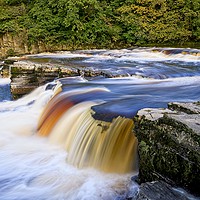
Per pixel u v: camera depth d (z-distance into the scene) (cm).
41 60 1146
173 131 376
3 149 604
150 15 1822
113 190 443
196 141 348
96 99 675
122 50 1481
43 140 636
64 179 488
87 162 515
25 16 1956
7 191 469
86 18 1812
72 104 661
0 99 981
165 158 383
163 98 679
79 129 561
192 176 352
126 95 715
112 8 1909
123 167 472
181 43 1673
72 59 1202
